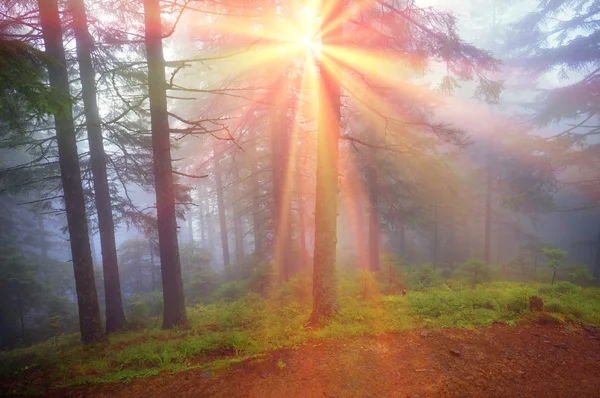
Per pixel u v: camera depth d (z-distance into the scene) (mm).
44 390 5066
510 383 4508
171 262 8742
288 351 5625
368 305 8188
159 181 8367
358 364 5086
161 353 6145
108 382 5086
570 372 4762
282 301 10086
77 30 9484
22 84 4523
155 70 7949
